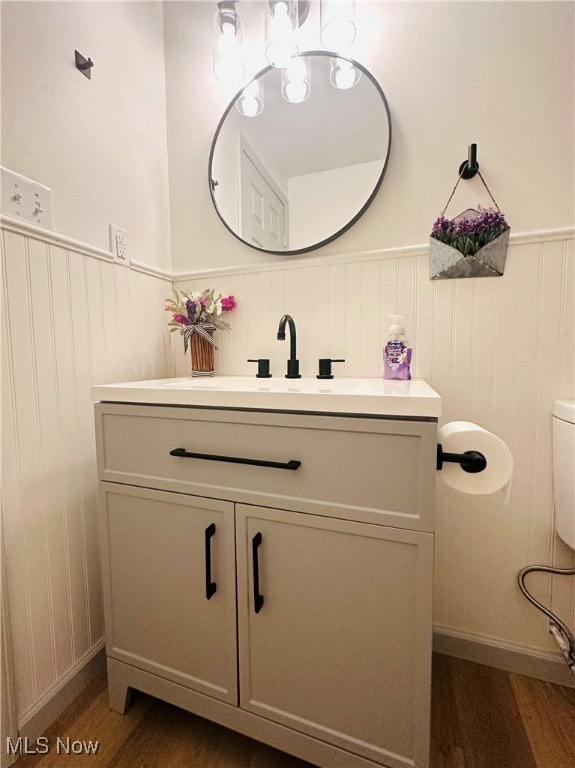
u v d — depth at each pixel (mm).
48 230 854
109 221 1036
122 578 819
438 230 957
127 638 829
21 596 796
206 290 1177
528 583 951
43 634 845
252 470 683
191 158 1254
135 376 1142
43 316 846
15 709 777
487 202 939
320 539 647
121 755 774
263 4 1121
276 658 696
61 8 883
